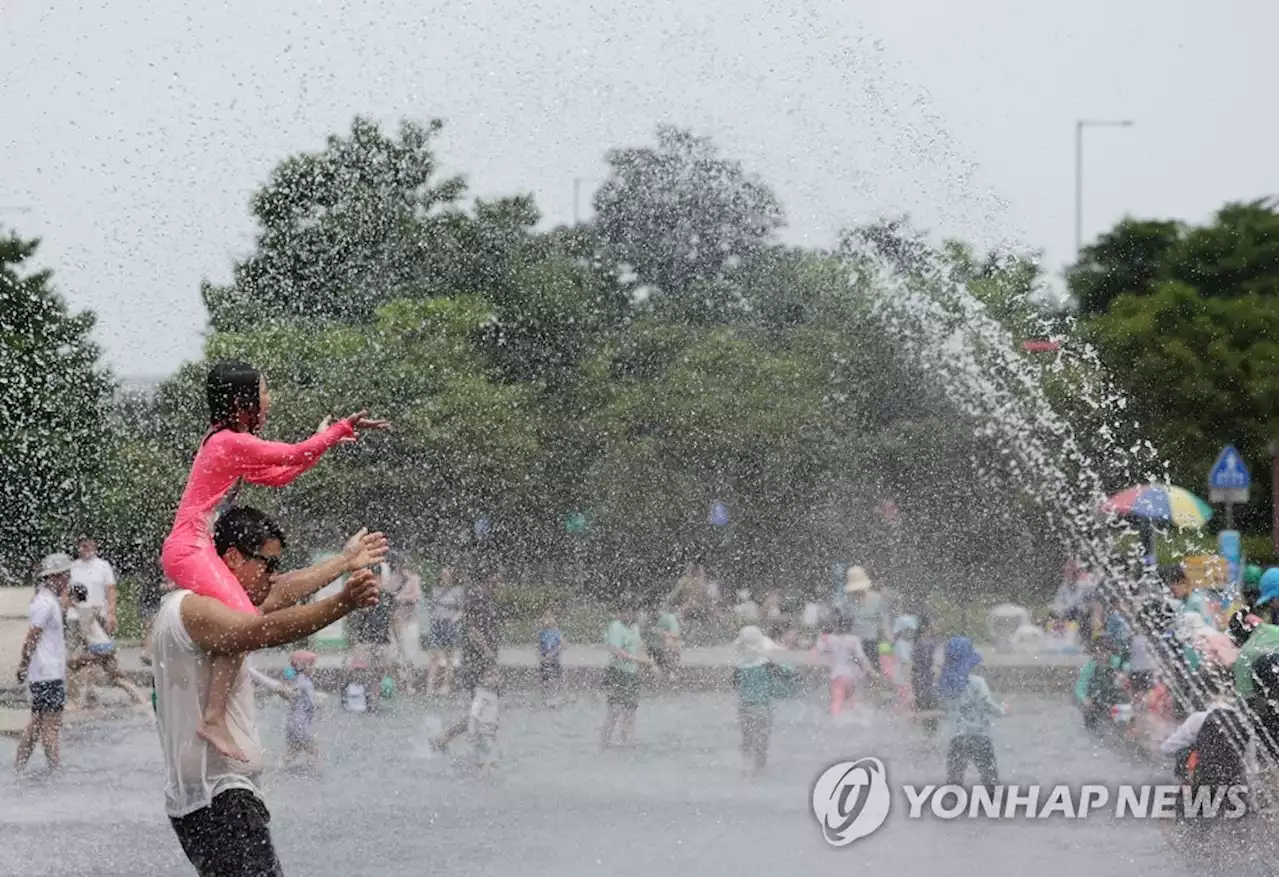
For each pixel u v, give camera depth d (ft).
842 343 86.48
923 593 81.97
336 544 90.17
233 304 89.10
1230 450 82.43
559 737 56.08
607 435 98.73
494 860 33.01
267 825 22.06
